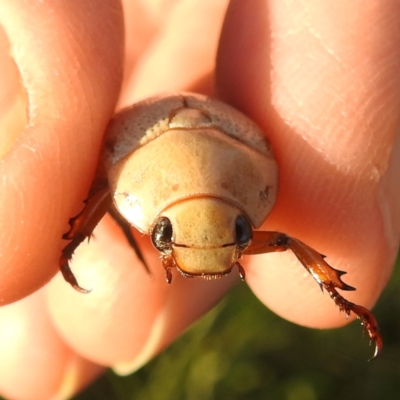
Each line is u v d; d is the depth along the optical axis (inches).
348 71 2.9
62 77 2.5
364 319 2.7
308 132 2.9
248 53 3.0
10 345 3.6
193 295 3.5
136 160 2.6
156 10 4.1
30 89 2.5
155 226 2.5
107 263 3.4
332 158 2.9
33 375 3.6
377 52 2.9
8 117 2.5
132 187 2.6
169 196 2.5
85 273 3.4
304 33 2.9
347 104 2.9
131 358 3.6
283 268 3.2
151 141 2.6
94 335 3.5
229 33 3.0
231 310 4.1
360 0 2.9
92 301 3.5
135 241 3.2
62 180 2.6
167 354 4.1
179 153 2.6
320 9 2.9
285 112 2.9
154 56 3.9
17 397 3.7
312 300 3.2
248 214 2.5
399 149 3.0
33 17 2.5
